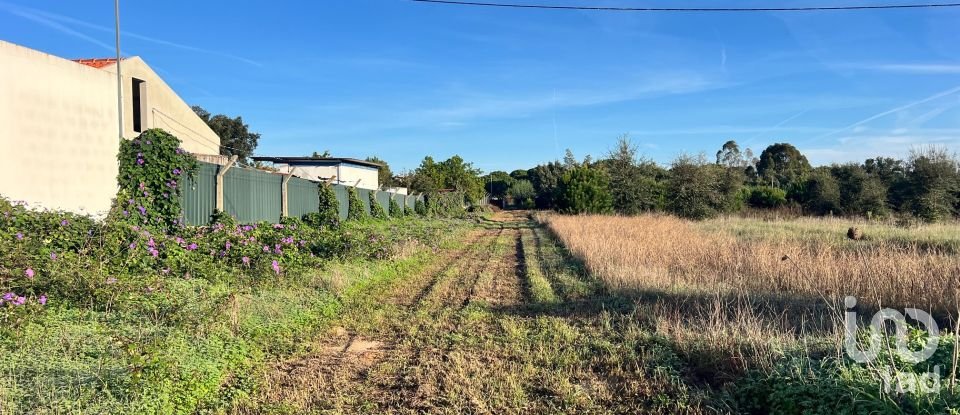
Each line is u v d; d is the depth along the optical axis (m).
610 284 9.44
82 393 3.84
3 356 4.21
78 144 8.80
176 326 5.51
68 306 5.52
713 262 11.11
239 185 13.48
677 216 32.44
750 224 24.77
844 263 9.31
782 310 7.23
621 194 35.22
